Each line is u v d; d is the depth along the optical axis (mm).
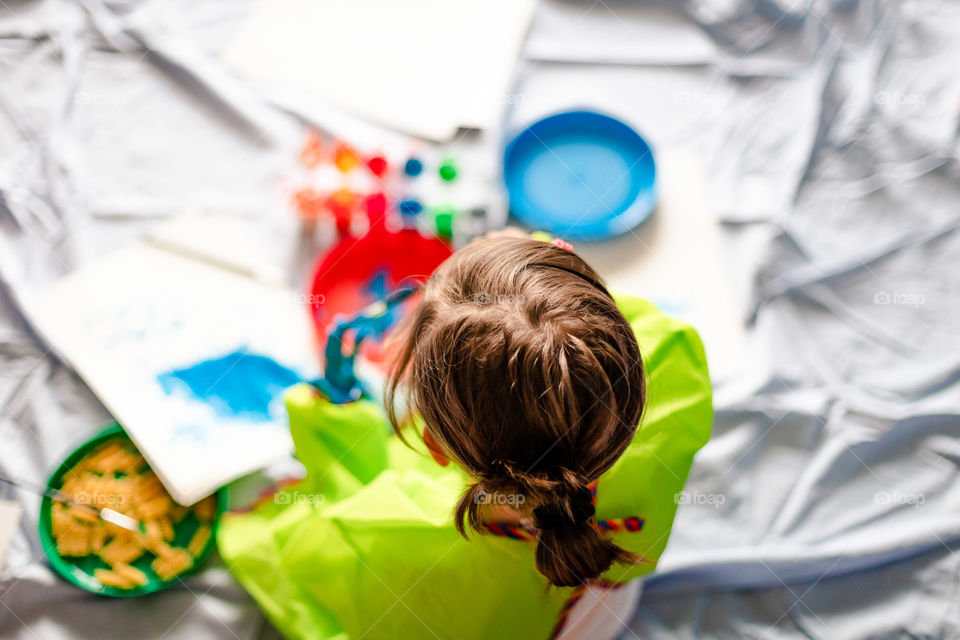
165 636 948
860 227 1130
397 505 811
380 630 821
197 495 929
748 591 1009
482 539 752
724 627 993
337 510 827
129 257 1053
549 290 646
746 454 1043
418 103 1130
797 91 1174
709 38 1191
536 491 636
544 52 1173
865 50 1180
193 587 958
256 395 997
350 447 887
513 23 1169
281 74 1141
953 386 1065
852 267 1107
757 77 1179
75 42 1145
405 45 1156
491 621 788
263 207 1091
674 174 1120
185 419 970
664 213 1103
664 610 997
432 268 1041
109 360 997
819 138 1154
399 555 793
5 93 1128
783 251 1107
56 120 1122
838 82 1167
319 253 1073
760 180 1144
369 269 1036
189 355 1002
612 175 1095
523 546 746
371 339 996
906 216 1131
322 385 865
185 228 1071
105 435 960
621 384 659
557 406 622
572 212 1081
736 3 1190
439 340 655
